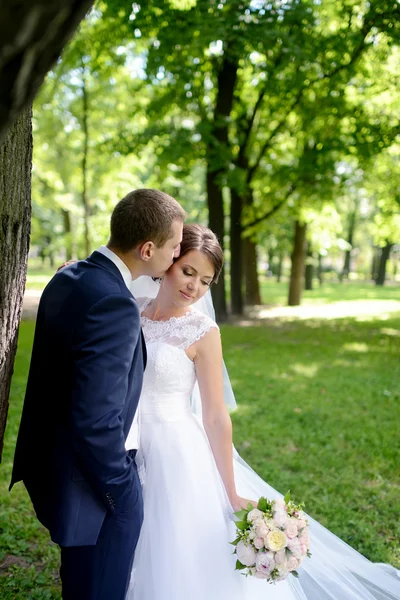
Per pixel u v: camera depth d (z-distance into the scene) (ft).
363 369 26.71
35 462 6.47
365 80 38.11
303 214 47.11
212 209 39.52
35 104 41.45
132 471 5.95
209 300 8.74
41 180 59.11
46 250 81.00
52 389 6.17
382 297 77.61
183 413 7.52
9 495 12.82
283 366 27.27
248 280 58.54
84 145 47.09
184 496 7.06
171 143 36.42
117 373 5.56
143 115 42.01
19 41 2.62
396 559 10.30
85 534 5.90
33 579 9.53
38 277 89.04
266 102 42.16
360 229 121.39
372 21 31.76
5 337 6.86
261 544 6.12
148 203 6.15
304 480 13.69
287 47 29.81
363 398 21.35
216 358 7.34
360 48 34.06
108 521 6.07
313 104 37.88
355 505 12.46
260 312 51.80
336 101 36.50
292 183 42.09
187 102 37.06
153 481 7.18
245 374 25.32
